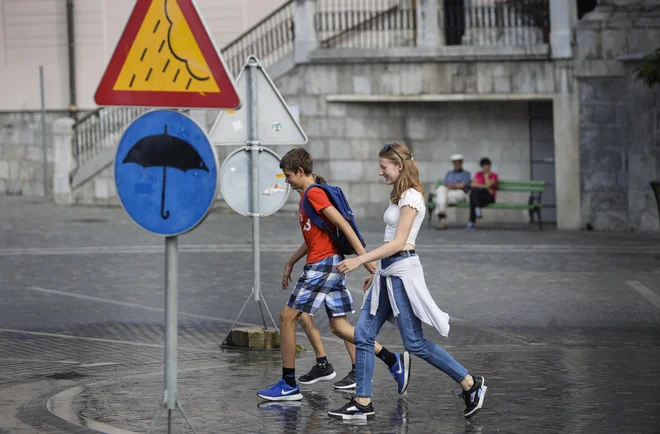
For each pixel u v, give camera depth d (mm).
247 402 11617
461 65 36875
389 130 38250
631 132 35562
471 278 23188
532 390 12258
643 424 10469
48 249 27578
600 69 35688
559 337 16703
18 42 47344
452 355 14930
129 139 8891
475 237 31766
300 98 38281
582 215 35938
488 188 34688
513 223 37844
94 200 41500
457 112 38188
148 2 8844
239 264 25062
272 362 14336
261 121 15617
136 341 16125
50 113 47125
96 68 47156
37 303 19703
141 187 8898
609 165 35781
